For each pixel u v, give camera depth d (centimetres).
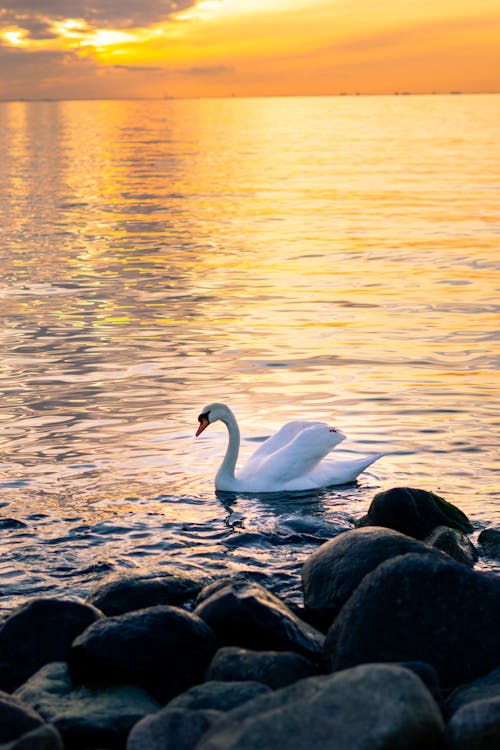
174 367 1694
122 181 6569
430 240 3403
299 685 543
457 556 889
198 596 768
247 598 704
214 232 3794
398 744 503
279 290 2481
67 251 3284
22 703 602
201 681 671
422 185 5781
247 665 646
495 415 1390
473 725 523
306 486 1136
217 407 1149
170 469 1195
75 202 5147
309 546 966
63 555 931
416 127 16850
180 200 5203
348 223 4000
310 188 5772
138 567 883
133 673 659
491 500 1070
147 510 1057
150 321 2103
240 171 7338
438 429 1330
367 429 1336
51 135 15862
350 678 535
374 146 10738
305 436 1160
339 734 503
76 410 1431
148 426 1356
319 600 763
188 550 951
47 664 682
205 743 516
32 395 1511
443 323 2045
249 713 534
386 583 678
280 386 1562
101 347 1850
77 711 614
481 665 655
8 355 1783
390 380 1593
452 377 1606
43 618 715
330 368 1678
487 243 3284
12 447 1262
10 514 1034
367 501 1097
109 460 1220
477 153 9069
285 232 3744
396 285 2520
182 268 2877
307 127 18300
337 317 2130
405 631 663
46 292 2481
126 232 3838
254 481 1134
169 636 669
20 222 4216
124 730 600
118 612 772
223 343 1883
